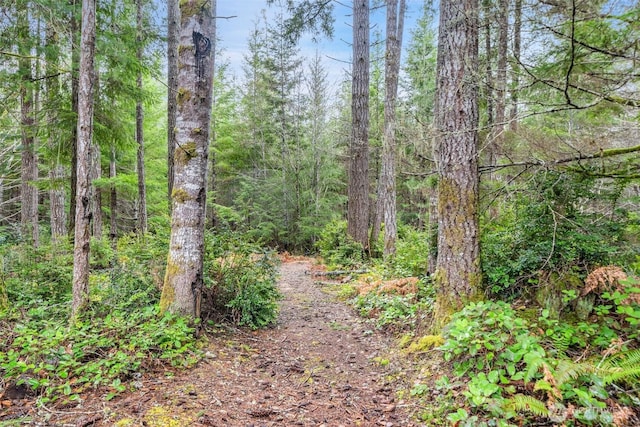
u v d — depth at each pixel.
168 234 6.37
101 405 3.13
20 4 6.95
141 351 3.94
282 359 4.73
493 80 3.69
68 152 8.88
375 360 4.61
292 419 3.17
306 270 13.43
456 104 4.27
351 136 12.30
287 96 21.17
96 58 7.94
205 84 4.99
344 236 13.02
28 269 6.77
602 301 3.58
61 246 8.61
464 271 4.32
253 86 21.75
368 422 3.12
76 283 5.12
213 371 4.09
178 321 4.59
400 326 5.51
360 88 11.79
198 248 5.04
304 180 21.25
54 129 8.41
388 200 10.50
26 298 5.86
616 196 3.93
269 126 21.45
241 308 5.92
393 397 3.58
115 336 4.16
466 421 2.70
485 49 5.18
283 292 9.32
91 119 5.26
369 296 7.36
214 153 21.83
